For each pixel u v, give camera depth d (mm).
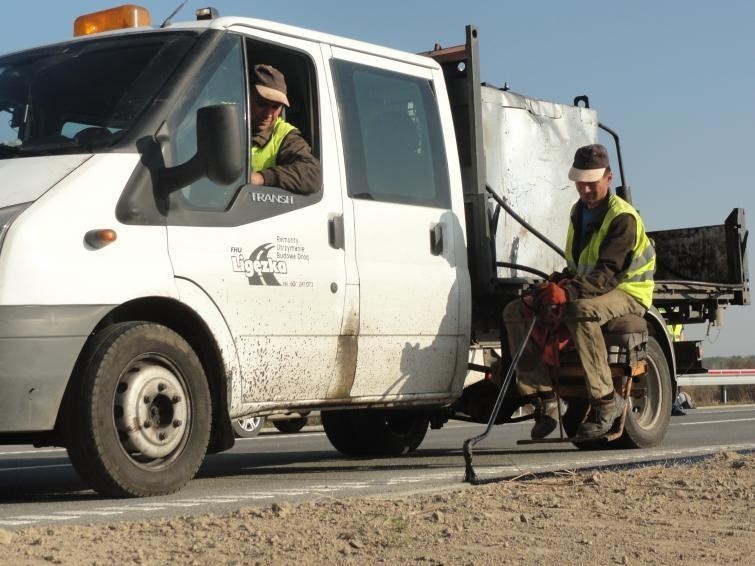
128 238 6562
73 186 6461
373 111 8195
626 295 8508
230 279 7004
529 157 10352
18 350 6148
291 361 7379
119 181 6594
